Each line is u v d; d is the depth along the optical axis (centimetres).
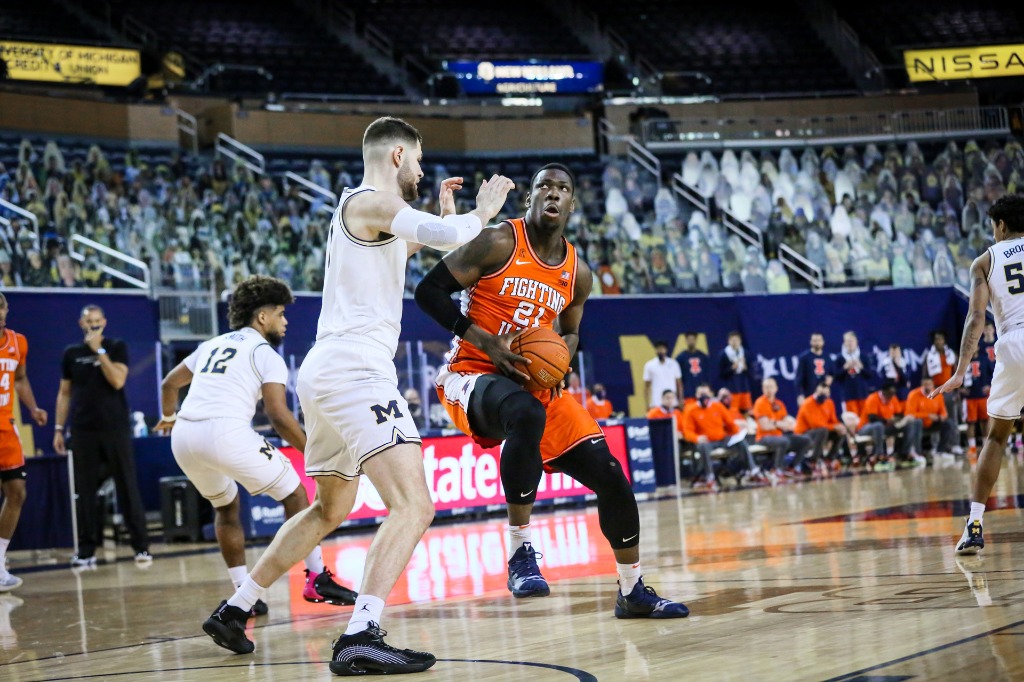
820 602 385
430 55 2453
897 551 514
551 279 435
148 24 2330
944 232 2011
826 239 1944
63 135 1917
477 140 2183
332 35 2486
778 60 2547
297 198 1862
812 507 840
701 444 1260
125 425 848
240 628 373
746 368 1510
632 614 391
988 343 1595
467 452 1027
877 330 1680
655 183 2080
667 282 1778
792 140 2195
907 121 2225
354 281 346
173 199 1775
